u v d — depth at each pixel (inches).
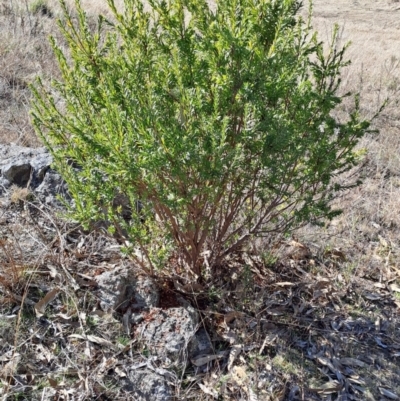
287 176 120.3
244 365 114.1
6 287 117.2
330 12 723.4
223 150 99.6
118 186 109.3
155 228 121.0
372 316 133.3
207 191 104.7
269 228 129.6
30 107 195.5
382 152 202.2
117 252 132.4
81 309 117.8
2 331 111.1
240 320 122.0
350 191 175.0
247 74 103.1
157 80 107.7
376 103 245.8
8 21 278.2
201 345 117.0
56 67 234.7
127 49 110.3
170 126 103.1
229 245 132.8
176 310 119.2
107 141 99.1
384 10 772.0
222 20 107.7
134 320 118.1
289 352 118.7
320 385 113.2
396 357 123.6
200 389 109.2
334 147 119.0
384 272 148.8
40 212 139.0
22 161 147.1
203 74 106.0
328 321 129.1
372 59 343.3
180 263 127.8
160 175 105.0
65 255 129.1
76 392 104.0
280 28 104.7
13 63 228.7
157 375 108.3
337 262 147.7
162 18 110.8
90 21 312.3
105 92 104.6
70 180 109.0
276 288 132.7
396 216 168.6
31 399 101.8
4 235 130.9
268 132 103.3
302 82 111.5
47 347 111.2
